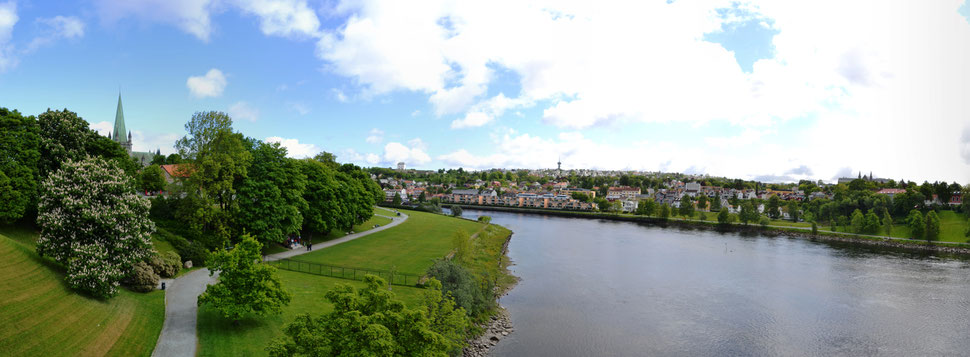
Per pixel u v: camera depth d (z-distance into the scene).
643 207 199.25
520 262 80.00
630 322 48.47
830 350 42.38
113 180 35.19
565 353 40.22
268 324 34.50
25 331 24.25
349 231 87.38
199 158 54.53
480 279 55.00
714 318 50.44
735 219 170.75
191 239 53.84
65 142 45.03
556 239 115.50
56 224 31.27
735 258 90.44
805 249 108.38
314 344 22.23
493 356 39.16
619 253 93.19
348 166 107.62
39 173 42.00
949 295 61.53
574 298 56.91
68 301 28.78
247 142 63.09
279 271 51.19
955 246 118.25
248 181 57.59
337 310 23.31
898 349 42.78
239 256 32.94
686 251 98.69
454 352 33.62
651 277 69.94
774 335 45.75
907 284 68.38
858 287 65.88
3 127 39.03
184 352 28.28
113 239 33.78
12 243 31.83
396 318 22.91
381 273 55.00
